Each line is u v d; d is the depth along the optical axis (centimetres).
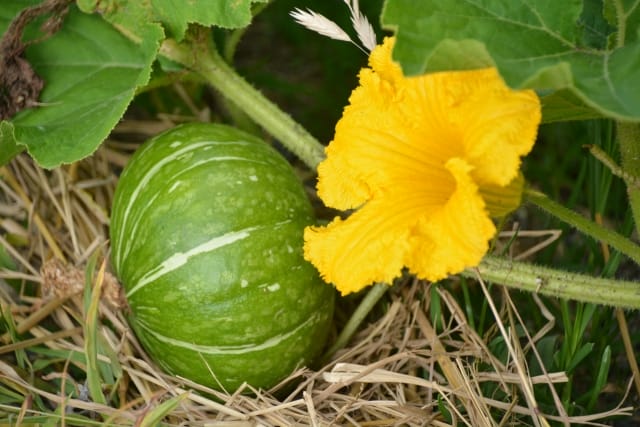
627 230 81
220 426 75
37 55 84
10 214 88
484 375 77
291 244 76
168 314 75
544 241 84
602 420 79
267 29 108
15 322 83
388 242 68
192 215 75
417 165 70
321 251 71
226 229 75
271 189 76
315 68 106
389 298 85
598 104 64
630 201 74
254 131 89
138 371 79
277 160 78
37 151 79
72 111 83
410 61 66
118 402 79
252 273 74
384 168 70
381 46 72
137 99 95
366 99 71
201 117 94
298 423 75
